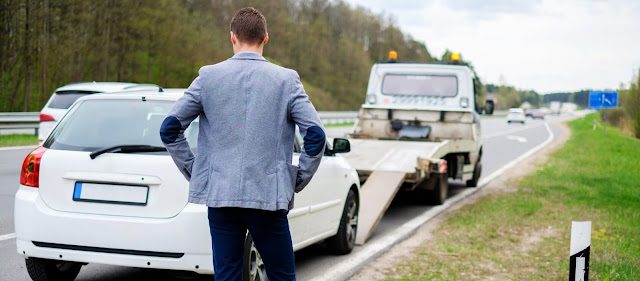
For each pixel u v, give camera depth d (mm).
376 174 10602
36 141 20359
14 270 6559
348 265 7160
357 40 98188
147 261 5191
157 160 5254
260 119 3564
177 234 5129
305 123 3613
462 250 8141
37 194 5422
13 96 41281
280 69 3701
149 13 48312
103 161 5312
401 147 12375
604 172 19125
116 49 48531
